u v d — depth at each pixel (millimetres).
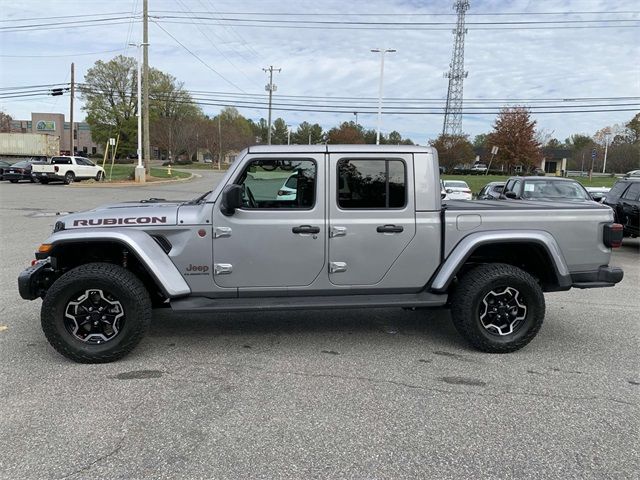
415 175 4754
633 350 5031
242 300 4691
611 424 3525
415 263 4816
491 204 5281
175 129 86938
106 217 4566
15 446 3156
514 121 47812
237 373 4344
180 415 3578
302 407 3723
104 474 2885
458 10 59562
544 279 5195
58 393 3906
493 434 3373
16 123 107250
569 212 4910
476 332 4797
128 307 4445
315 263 4699
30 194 24234
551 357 4812
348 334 5430
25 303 6348
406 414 3635
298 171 4668
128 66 77312
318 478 2873
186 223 4551
